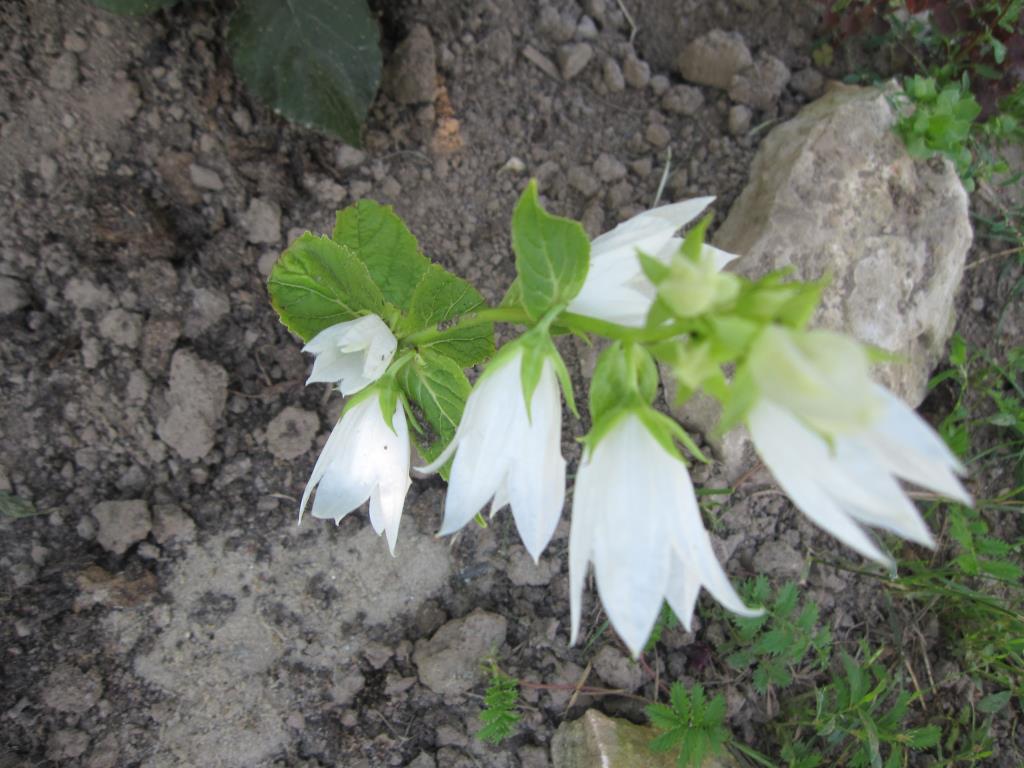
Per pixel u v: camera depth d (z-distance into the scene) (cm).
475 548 31
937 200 31
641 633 14
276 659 29
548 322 16
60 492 28
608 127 34
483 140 33
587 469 15
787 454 12
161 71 29
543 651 30
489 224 32
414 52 31
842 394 10
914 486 33
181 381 29
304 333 23
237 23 28
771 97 34
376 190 32
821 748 30
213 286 30
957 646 32
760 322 12
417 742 29
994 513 33
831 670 31
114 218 29
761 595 30
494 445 17
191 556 29
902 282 31
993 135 34
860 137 31
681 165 34
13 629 27
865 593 32
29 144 28
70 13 28
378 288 22
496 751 29
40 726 27
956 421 33
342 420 20
